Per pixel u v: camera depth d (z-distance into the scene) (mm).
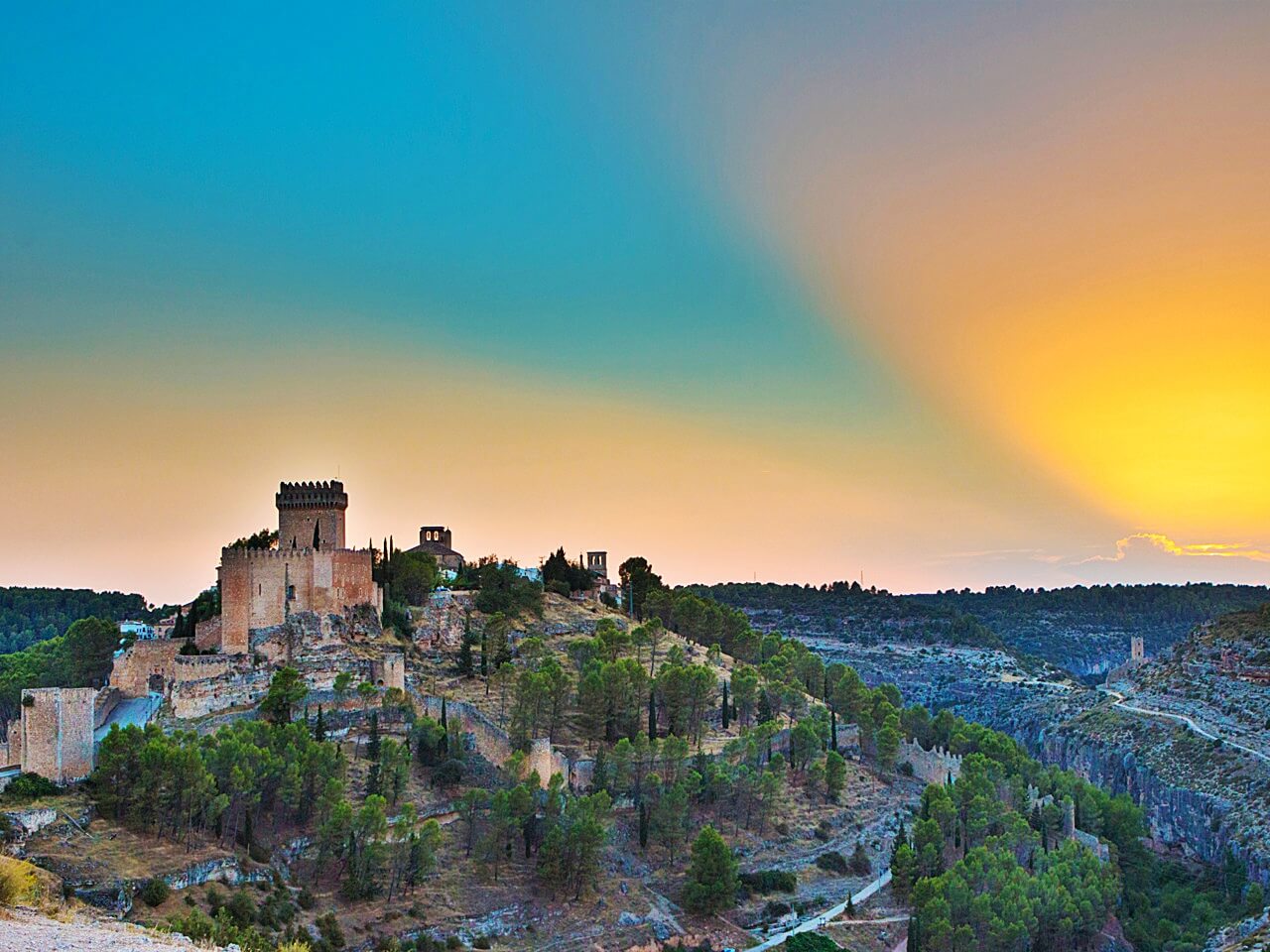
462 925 196250
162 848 183750
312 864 198875
